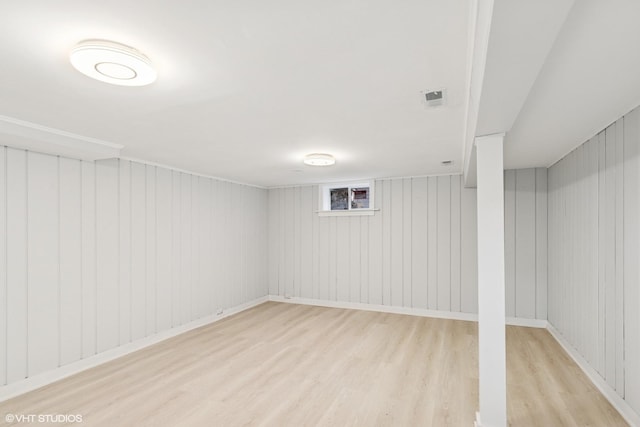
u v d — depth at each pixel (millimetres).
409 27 1313
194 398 2695
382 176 5285
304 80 1799
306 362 3412
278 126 2625
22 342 2861
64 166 3207
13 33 1312
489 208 2197
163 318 4203
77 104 2125
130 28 1297
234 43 1422
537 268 4430
